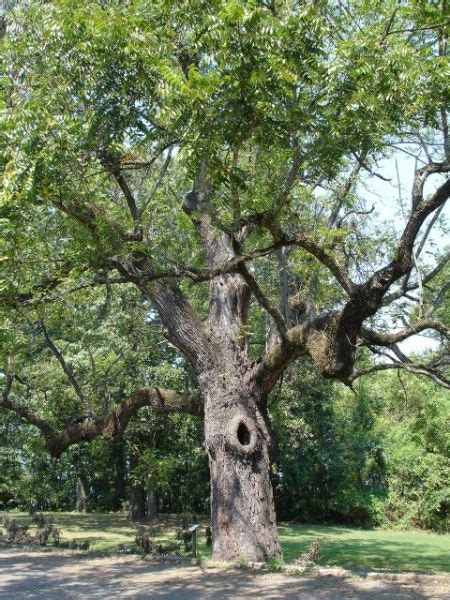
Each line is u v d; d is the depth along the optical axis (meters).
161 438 24.34
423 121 9.58
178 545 15.37
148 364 22.05
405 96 8.73
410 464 26.39
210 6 8.27
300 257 13.93
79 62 9.35
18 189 9.75
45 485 32.44
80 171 10.59
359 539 21.30
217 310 14.53
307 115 8.35
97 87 9.27
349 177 13.70
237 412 13.15
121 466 28.50
